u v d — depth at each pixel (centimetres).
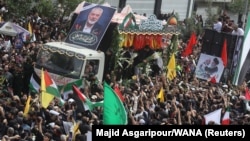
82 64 3966
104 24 4266
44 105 3031
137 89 3766
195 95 3769
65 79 3959
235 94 4053
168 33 4706
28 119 2823
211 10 7369
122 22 4281
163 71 4697
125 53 4406
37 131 2694
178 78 4516
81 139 2728
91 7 4366
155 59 4638
